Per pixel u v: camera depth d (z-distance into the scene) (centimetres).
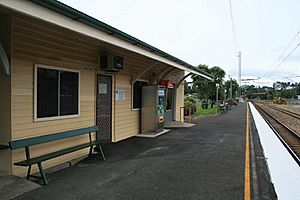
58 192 524
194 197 507
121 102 1080
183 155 839
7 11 571
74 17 503
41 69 671
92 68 877
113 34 636
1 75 595
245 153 877
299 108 4778
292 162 783
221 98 3956
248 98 12850
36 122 656
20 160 611
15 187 527
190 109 2141
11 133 593
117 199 495
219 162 758
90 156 816
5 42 589
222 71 3872
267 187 569
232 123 1814
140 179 605
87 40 830
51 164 696
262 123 1973
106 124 984
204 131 1377
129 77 1130
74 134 715
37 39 652
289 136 1418
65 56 748
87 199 493
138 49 791
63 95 748
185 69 1291
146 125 1250
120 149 916
